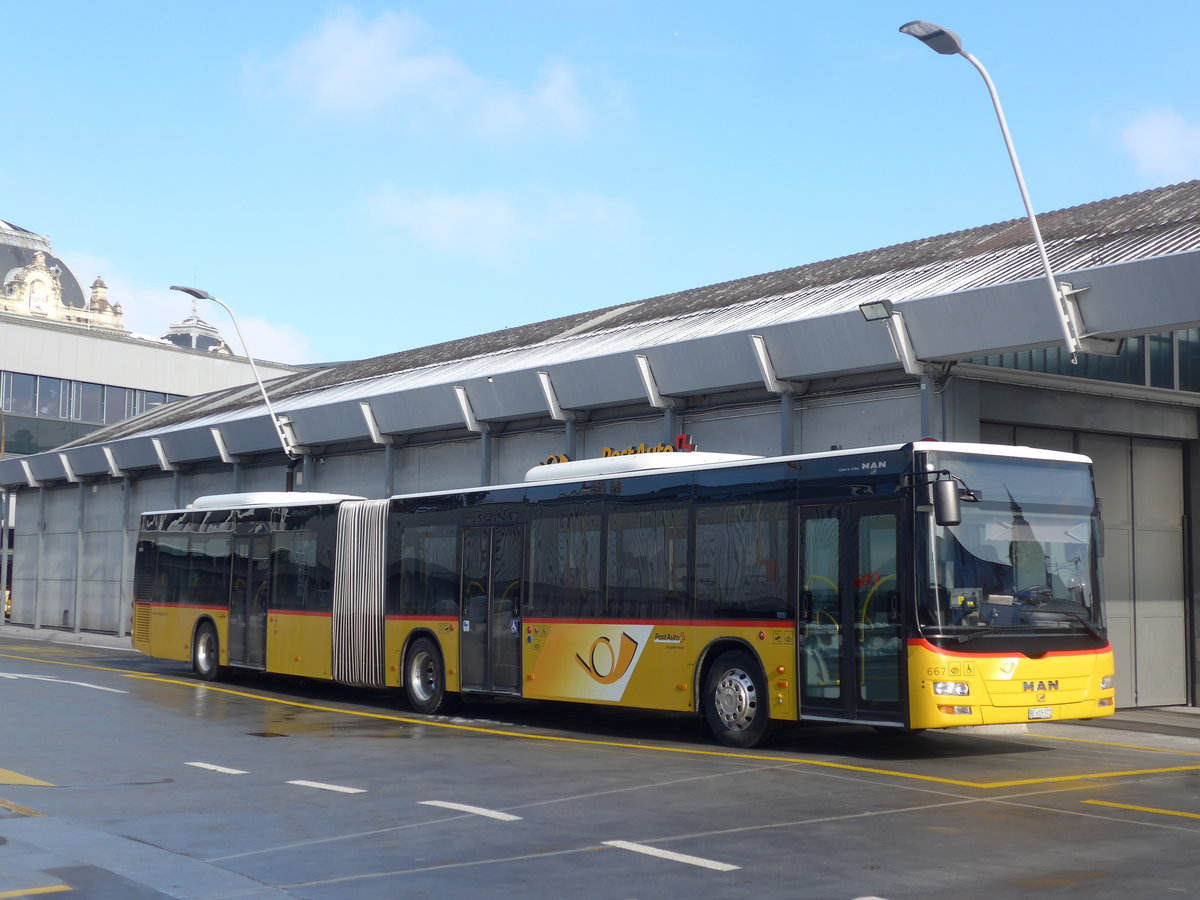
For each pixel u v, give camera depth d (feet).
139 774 43.06
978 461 46.42
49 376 217.56
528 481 62.49
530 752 48.80
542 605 59.41
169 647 88.89
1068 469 48.44
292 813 35.53
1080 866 27.94
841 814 34.40
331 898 25.98
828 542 47.70
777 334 69.05
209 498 87.51
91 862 29.25
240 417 112.47
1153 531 75.92
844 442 69.51
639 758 46.83
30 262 388.78
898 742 53.11
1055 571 47.11
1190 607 76.84
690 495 53.16
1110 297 56.75
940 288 68.85
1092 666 46.85
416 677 66.59
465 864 28.89
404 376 113.70
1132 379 73.10
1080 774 42.55
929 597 44.42
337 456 107.55
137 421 163.12
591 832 32.35
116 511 138.10
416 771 43.55
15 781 41.04
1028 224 84.38
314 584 75.00
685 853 29.68
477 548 63.87
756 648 49.52
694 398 77.71
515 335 116.16
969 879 26.84
